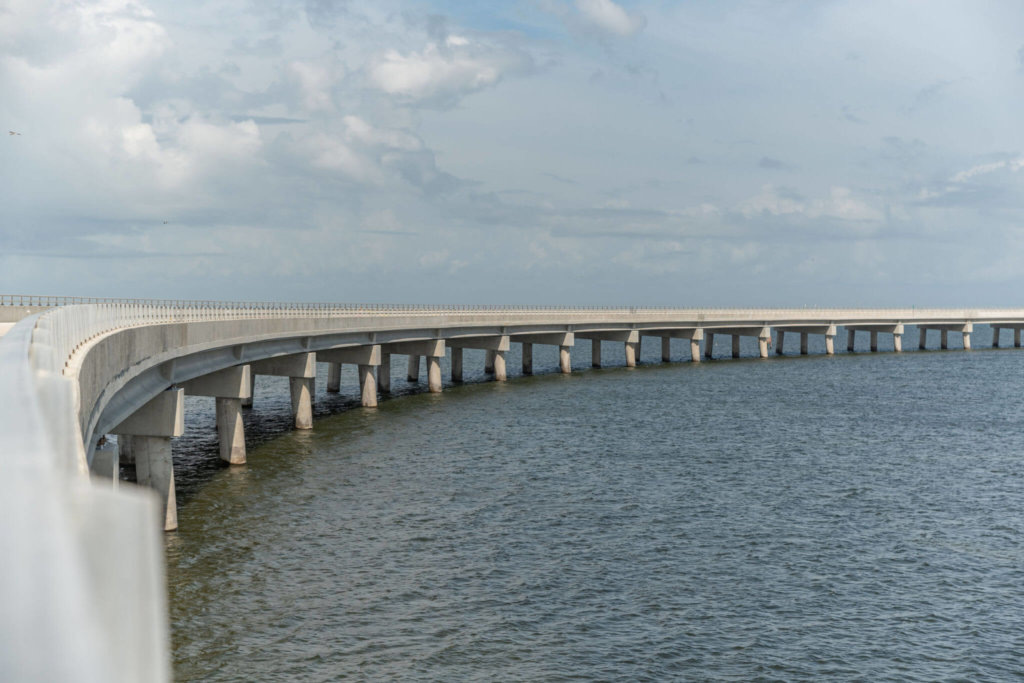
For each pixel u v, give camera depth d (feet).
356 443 175.22
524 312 317.01
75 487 5.98
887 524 119.65
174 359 121.80
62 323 65.62
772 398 269.23
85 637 4.83
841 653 77.10
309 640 77.87
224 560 98.99
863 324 490.08
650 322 382.83
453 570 96.99
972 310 527.81
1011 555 105.81
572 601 88.33
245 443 165.37
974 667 74.79
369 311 268.21
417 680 70.74
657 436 191.72
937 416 235.40
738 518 121.29
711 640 79.41
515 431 194.08
